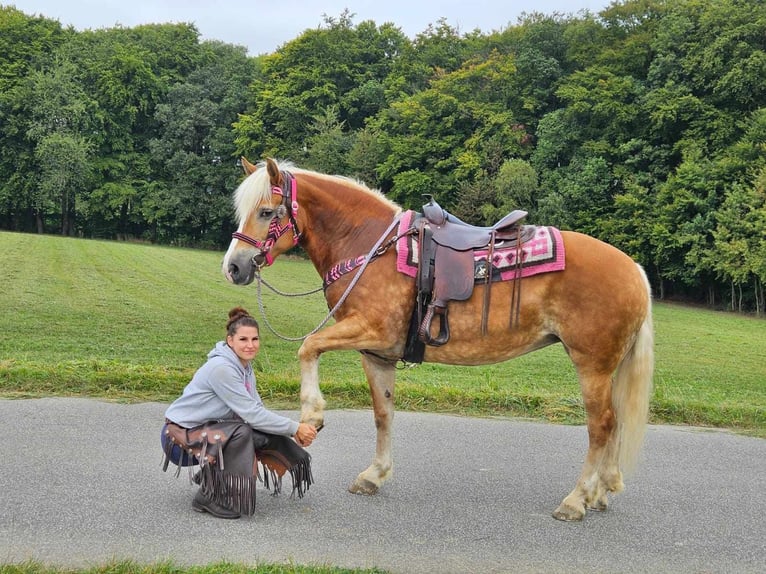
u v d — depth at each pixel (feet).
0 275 74.23
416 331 14.60
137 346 41.45
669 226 121.90
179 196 180.86
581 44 158.81
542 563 12.17
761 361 58.23
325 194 15.55
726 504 15.58
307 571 11.02
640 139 134.51
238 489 13.38
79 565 11.10
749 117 123.95
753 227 109.50
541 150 145.28
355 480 15.52
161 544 12.12
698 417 23.90
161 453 17.19
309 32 186.29
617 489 14.89
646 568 12.17
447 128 156.76
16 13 196.24
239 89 193.67
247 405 13.71
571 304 14.35
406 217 15.02
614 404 15.06
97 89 188.14
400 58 189.06
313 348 14.26
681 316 103.09
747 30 123.34
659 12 152.35
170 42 207.72
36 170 176.04
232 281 14.88
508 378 36.96
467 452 18.94
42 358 33.37
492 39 183.32
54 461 16.14
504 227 14.75
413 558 12.09
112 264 97.40
